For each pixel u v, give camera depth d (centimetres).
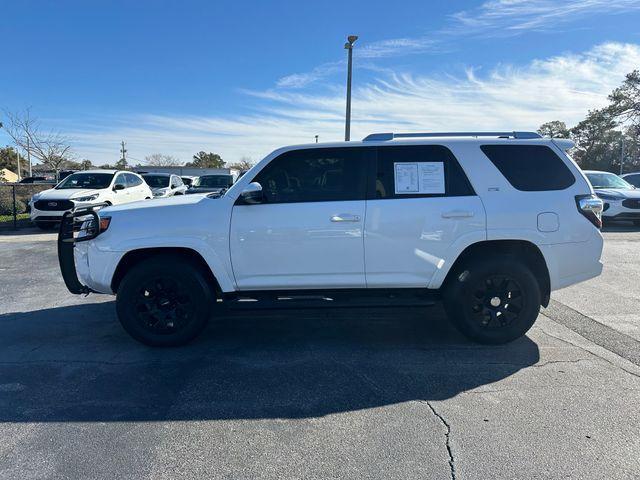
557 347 462
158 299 463
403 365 422
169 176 1944
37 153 3809
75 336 505
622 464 275
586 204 460
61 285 735
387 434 309
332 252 451
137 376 402
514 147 464
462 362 427
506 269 451
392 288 464
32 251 1035
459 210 448
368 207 449
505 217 451
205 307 460
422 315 570
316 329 523
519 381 387
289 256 452
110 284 461
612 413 333
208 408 346
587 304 608
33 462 280
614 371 404
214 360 437
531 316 456
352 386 381
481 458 281
